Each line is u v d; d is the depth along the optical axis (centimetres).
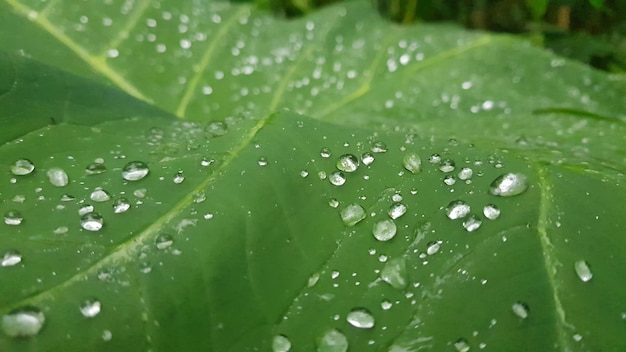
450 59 23
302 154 15
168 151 15
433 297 12
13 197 13
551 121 20
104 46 21
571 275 12
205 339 12
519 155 15
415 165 15
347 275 13
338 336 12
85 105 17
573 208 14
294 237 13
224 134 16
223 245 13
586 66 22
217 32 23
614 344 12
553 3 23
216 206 13
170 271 12
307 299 13
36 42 20
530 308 12
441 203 14
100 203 13
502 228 13
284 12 25
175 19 22
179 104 20
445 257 13
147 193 13
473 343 12
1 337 11
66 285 12
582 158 16
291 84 22
